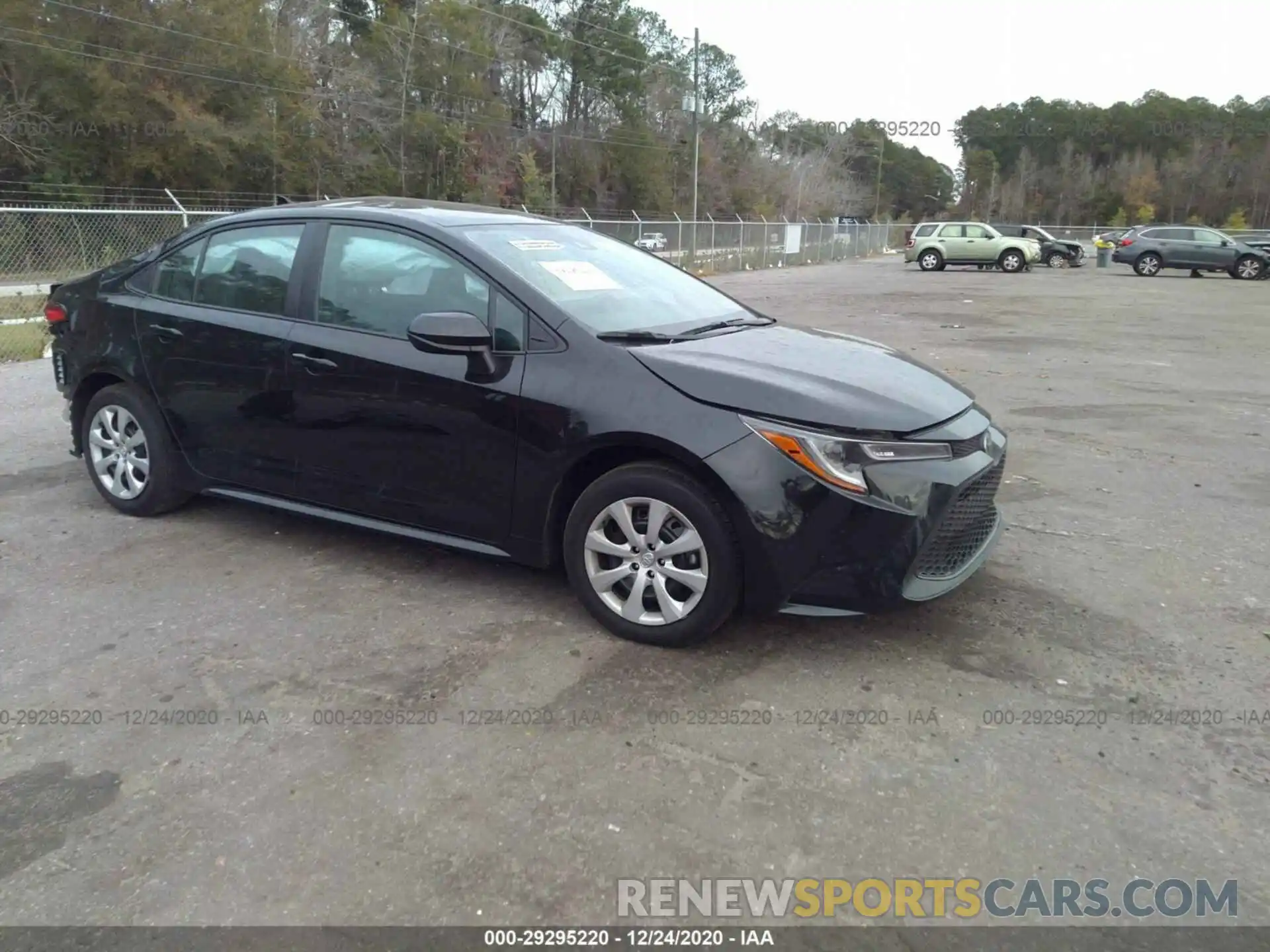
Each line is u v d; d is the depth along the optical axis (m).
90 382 5.15
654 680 3.39
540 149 61.41
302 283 4.36
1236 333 13.75
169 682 3.38
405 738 3.04
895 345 12.32
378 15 50.22
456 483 3.93
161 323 4.74
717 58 81.25
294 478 4.41
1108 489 5.79
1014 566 4.49
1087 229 55.94
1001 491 5.74
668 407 3.46
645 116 68.44
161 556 4.54
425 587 4.18
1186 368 10.46
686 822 2.64
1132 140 93.94
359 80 43.50
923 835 2.60
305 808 2.70
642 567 3.59
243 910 2.32
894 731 3.08
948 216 97.62
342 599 4.06
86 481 5.75
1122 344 12.44
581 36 65.38
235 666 3.49
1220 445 6.88
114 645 3.66
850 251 49.97
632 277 4.46
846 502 3.30
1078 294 21.59
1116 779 2.84
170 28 35.16
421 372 3.92
